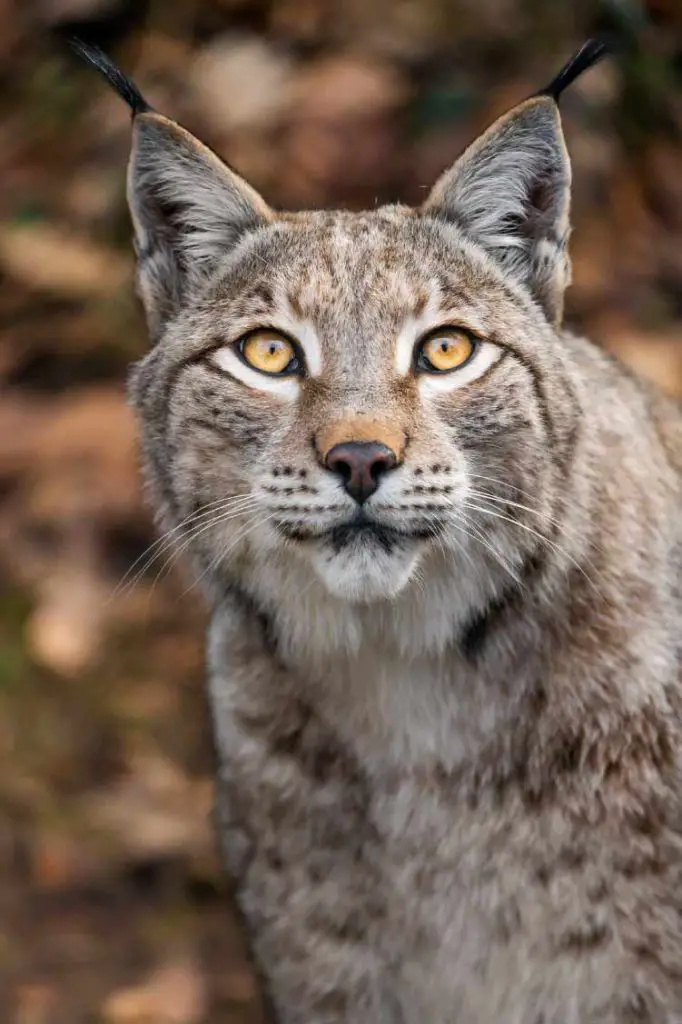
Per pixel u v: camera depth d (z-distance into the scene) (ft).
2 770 36.60
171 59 48.98
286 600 23.56
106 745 37.35
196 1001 32.30
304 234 23.73
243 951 33.24
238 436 22.85
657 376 40.29
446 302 22.90
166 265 25.16
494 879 24.31
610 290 42.47
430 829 24.29
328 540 22.06
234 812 25.62
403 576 22.13
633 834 23.79
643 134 44.83
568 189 24.27
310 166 45.44
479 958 24.73
